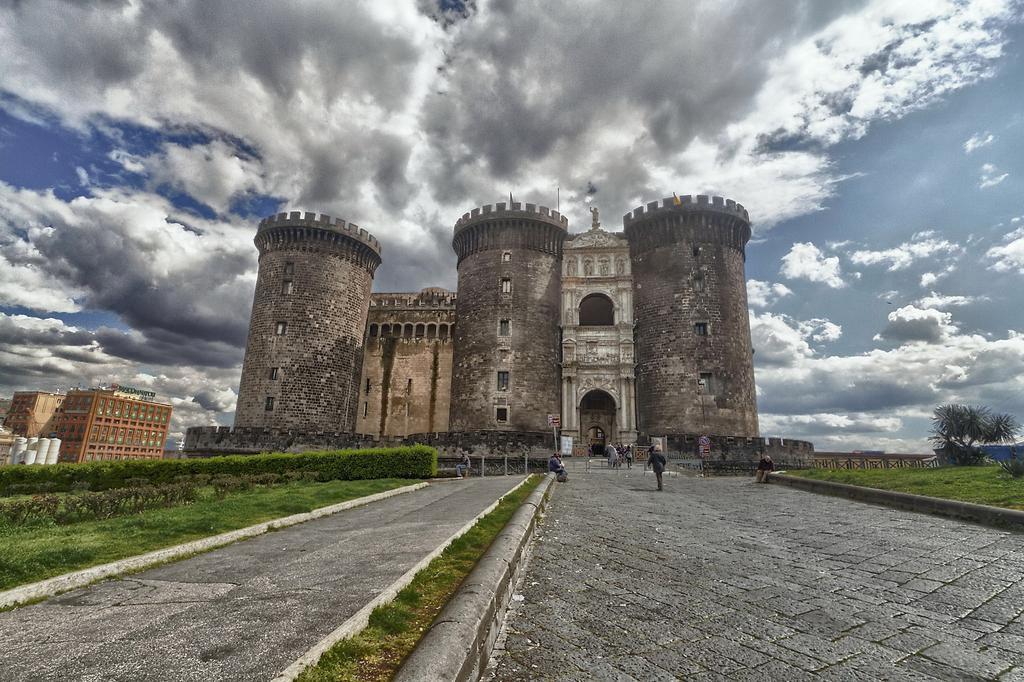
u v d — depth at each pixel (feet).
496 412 174.29
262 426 170.19
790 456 147.02
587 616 21.62
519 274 187.83
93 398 477.36
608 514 48.57
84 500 47.14
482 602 18.01
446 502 58.39
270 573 26.99
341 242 192.13
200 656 15.71
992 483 56.49
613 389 177.37
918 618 22.45
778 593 25.27
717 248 179.01
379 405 203.10
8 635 18.24
